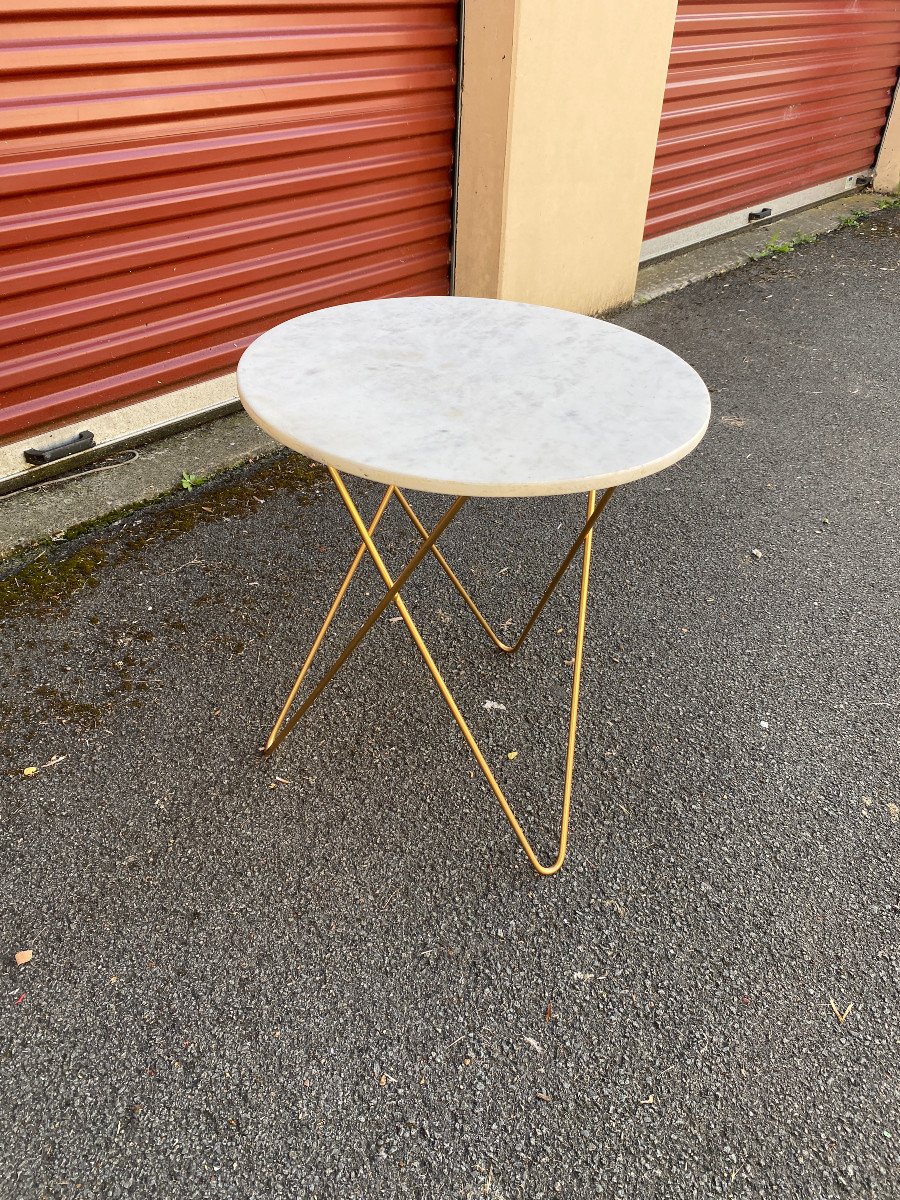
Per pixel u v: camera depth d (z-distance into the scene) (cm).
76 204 281
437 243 414
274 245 346
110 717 225
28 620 257
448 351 187
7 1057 153
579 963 173
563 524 322
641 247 541
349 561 292
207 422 361
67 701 229
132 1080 150
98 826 196
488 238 404
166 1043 156
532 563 298
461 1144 144
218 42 290
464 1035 159
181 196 306
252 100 308
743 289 555
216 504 318
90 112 270
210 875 186
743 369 449
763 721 236
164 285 317
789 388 432
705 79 529
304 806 204
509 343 192
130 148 285
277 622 262
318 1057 155
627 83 421
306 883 186
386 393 166
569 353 188
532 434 152
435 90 370
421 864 191
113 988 164
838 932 182
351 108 342
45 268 282
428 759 218
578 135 410
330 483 336
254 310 351
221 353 349
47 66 255
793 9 565
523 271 425
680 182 561
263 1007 162
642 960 175
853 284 568
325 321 201
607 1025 163
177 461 335
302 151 333
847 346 479
